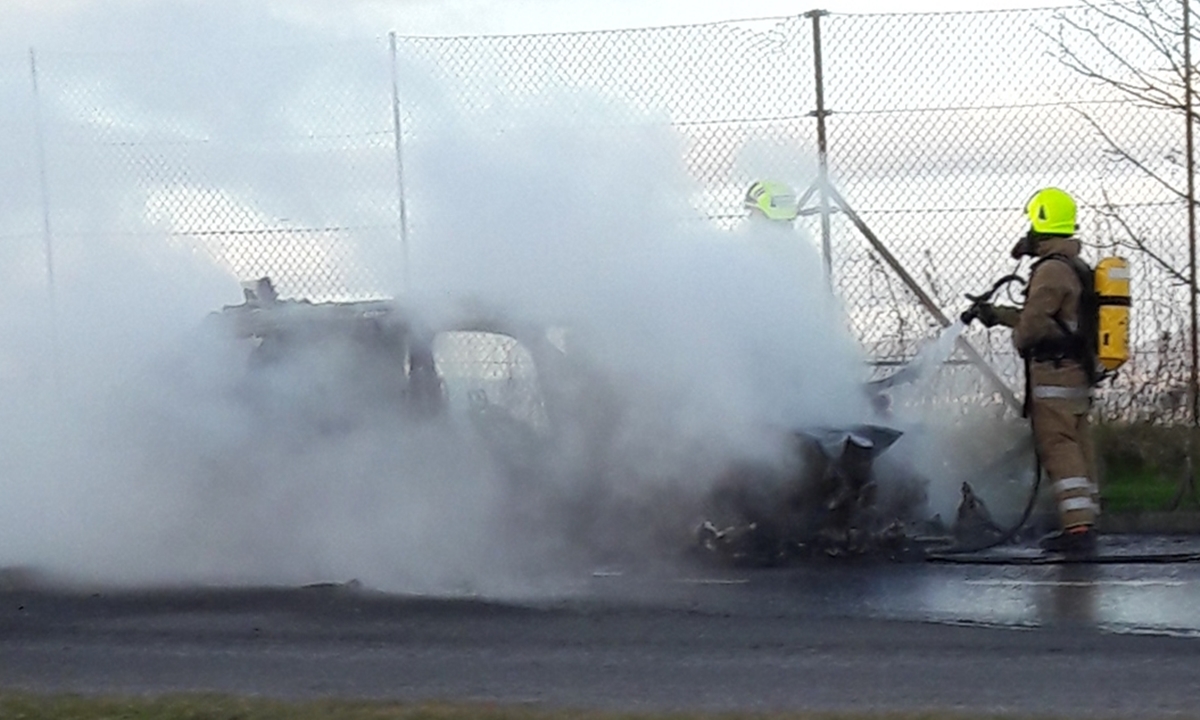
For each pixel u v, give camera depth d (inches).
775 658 428.1
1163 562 560.1
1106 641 439.8
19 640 482.0
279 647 459.5
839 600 507.8
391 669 427.2
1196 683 389.1
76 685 420.8
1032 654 426.0
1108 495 661.3
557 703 383.6
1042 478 627.8
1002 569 557.0
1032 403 589.3
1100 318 583.5
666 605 505.7
